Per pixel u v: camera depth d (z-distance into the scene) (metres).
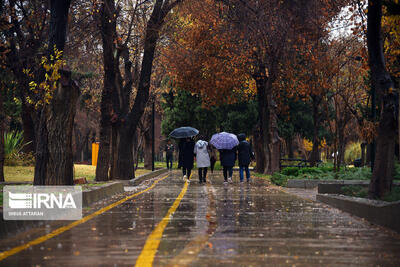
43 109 18.33
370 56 18.02
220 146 28.47
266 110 41.47
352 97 41.16
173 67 43.75
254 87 50.12
